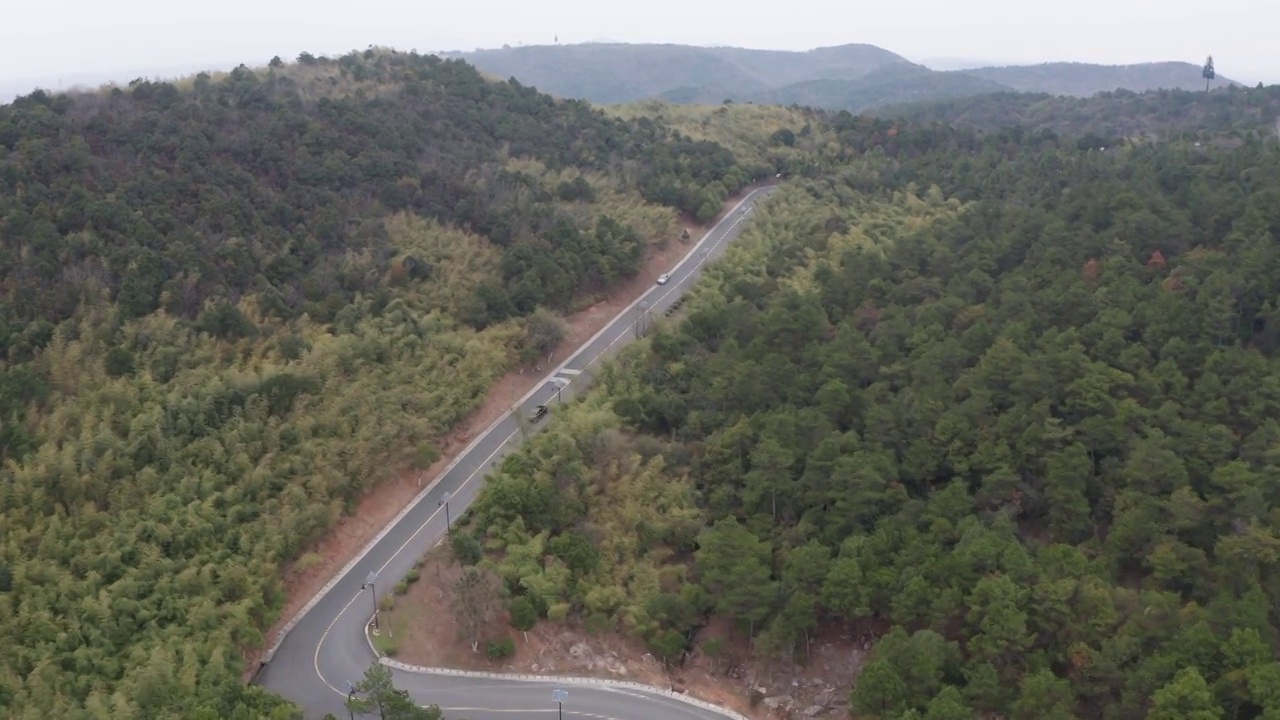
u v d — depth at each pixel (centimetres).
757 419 8081
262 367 8456
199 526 6888
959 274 10319
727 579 6612
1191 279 8788
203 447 7550
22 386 7462
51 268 8519
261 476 7431
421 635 6569
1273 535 6122
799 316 9362
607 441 8081
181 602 6369
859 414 8162
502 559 7106
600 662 6500
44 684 5641
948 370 8456
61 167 9806
